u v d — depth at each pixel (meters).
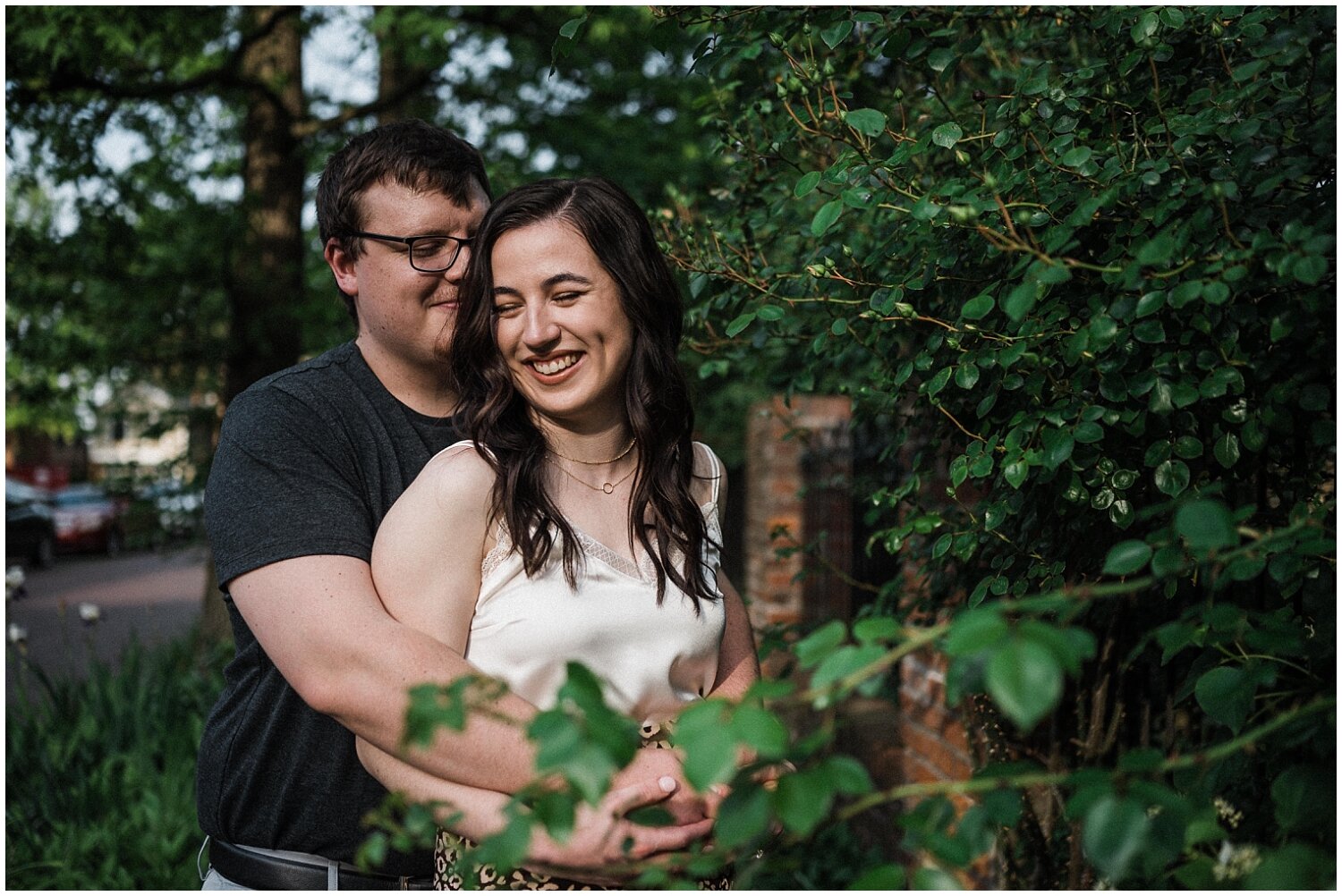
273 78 8.72
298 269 8.88
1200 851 1.51
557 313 1.82
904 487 2.38
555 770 0.99
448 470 1.82
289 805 2.09
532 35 8.66
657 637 1.84
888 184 1.94
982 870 2.98
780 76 2.49
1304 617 1.80
